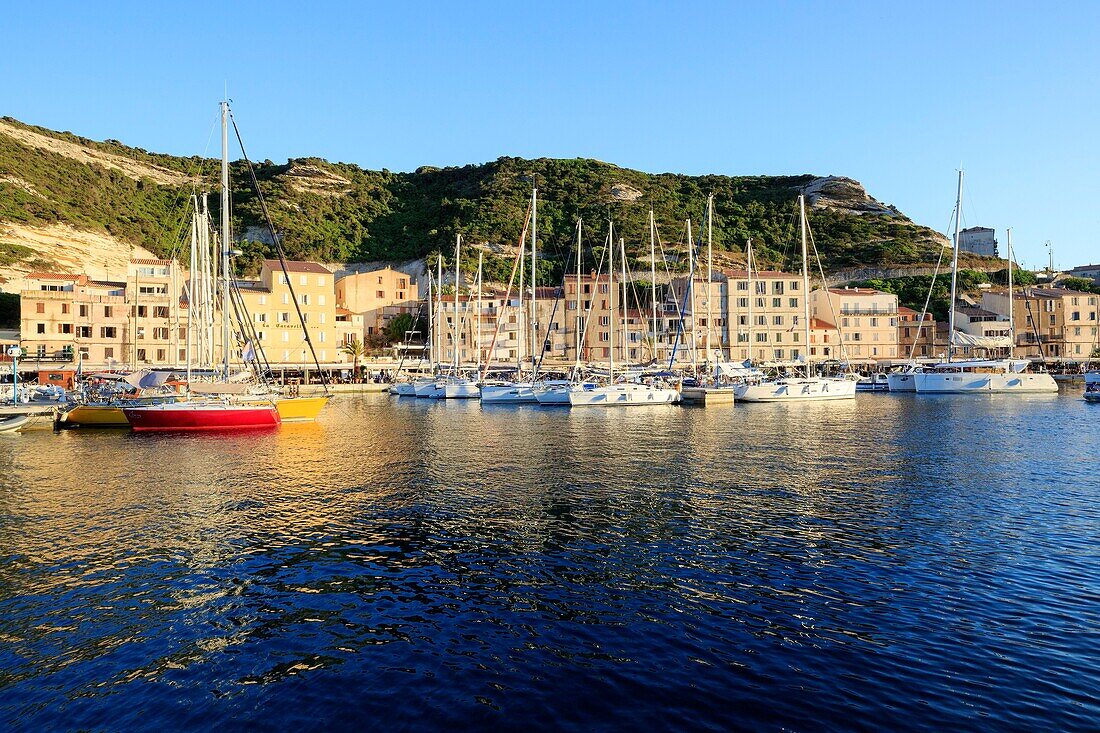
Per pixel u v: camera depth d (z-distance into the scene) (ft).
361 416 220.23
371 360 427.33
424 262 569.23
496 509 86.22
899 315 478.59
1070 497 90.33
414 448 140.46
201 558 67.87
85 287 360.28
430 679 44.52
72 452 136.67
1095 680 42.91
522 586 60.29
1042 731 37.83
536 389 258.78
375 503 89.86
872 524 77.87
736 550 69.15
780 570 63.31
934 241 622.95
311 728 39.34
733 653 47.39
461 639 50.16
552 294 461.78
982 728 38.17
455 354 343.67
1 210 510.99
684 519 80.84
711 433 162.81
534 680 44.19
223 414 175.83
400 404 279.90
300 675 45.29
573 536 74.38
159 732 39.04
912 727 38.40
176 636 51.03
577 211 632.79
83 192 618.03
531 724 39.37
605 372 280.72
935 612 53.21
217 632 51.67
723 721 39.34
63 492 97.14
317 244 627.87
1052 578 59.82
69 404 193.36
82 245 532.73
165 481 105.09
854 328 459.32
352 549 70.54
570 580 61.57
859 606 54.75
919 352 474.08
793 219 634.84
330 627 52.44
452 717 40.19
